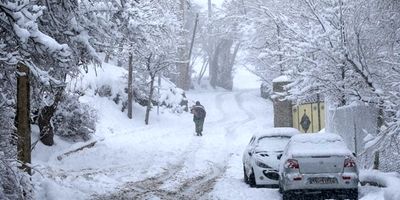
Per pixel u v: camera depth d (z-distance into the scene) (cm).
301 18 1980
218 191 1539
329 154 1302
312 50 1591
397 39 1619
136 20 1341
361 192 1388
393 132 1241
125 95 3900
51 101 2028
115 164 2103
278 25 1883
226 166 2214
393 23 1609
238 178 1872
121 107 3841
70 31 1114
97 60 1157
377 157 1566
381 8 1600
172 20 2808
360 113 1662
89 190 1513
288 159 1324
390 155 1593
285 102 2784
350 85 1541
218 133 3534
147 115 3831
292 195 1341
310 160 1303
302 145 1373
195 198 1434
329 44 1553
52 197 1323
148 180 1780
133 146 2645
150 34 1872
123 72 4091
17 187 1007
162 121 4066
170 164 2211
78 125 2422
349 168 1301
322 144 1374
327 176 1294
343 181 1291
